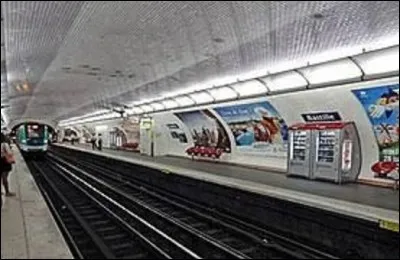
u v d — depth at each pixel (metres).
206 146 23.31
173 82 13.95
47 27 7.39
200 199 15.14
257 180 14.10
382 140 12.55
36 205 11.15
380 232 7.96
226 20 6.75
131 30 7.56
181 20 6.84
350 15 6.29
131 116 30.14
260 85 13.86
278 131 16.69
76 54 9.89
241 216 12.53
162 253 8.77
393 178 12.26
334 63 10.03
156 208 14.66
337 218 8.96
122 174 25.52
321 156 14.02
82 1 5.96
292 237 10.28
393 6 5.82
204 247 9.91
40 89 17.36
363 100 12.19
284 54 9.11
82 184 20.86
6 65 10.91
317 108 13.95
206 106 18.91
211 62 10.26
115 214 12.98
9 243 7.49
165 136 28.36
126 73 12.45
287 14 6.35
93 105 25.11
